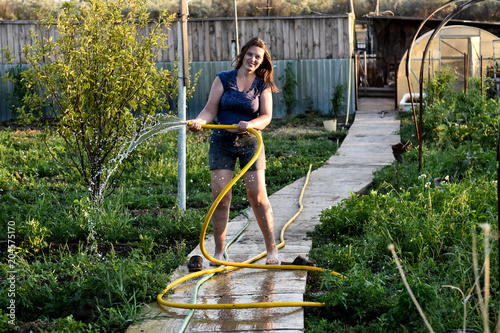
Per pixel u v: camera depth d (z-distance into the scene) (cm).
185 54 653
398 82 1981
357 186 812
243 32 1889
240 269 463
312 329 354
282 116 1914
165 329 354
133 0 695
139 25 707
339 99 1852
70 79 662
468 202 575
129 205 741
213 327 354
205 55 1895
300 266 454
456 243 495
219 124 443
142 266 430
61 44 668
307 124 1752
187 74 659
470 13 2648
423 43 1962
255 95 446
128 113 663
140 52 681
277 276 441
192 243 567
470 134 1031
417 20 2420
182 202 667
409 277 378
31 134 1483
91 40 663
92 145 685
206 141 1349
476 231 495
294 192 790
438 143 1046
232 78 448
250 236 576
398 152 1103
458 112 1259
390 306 373
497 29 2330
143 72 672
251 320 363
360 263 466
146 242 506
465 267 420
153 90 693
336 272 431
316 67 1891
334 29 1867
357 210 591
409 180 771
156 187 859
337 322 371
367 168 958
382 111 1834
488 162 800
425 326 340
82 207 621
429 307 358
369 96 2227
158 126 572
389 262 461
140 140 690
